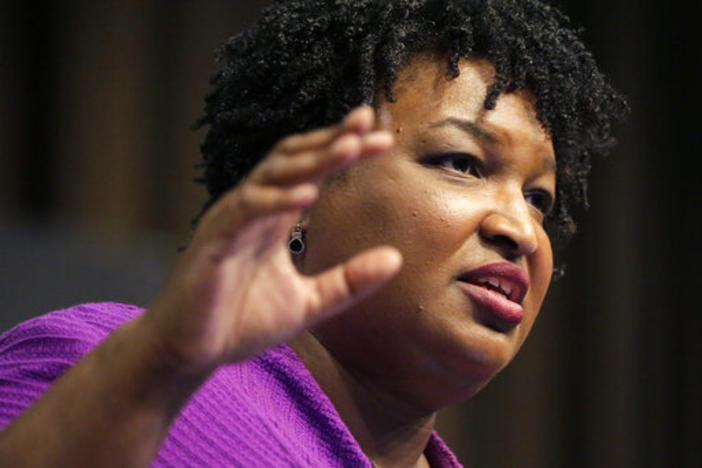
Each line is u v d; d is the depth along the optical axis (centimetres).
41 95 1052
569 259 1182
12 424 296
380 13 450
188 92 1084
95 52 1067
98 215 1050
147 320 283
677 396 1159
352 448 409
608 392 1166
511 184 440
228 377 398
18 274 805
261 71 466
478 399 1162
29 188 1041
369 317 420
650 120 1171
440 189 423
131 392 281
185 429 371
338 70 451
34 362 385
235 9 1105
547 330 1177
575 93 491
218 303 270
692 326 1158
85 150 1056
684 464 1150
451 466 490
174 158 1076
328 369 437
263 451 379
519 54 453
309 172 258
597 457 1159
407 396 437
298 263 438
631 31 1169
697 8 1162
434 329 415
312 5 471
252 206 261
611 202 1177
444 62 443
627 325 1167
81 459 283
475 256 421
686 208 1163
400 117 434
